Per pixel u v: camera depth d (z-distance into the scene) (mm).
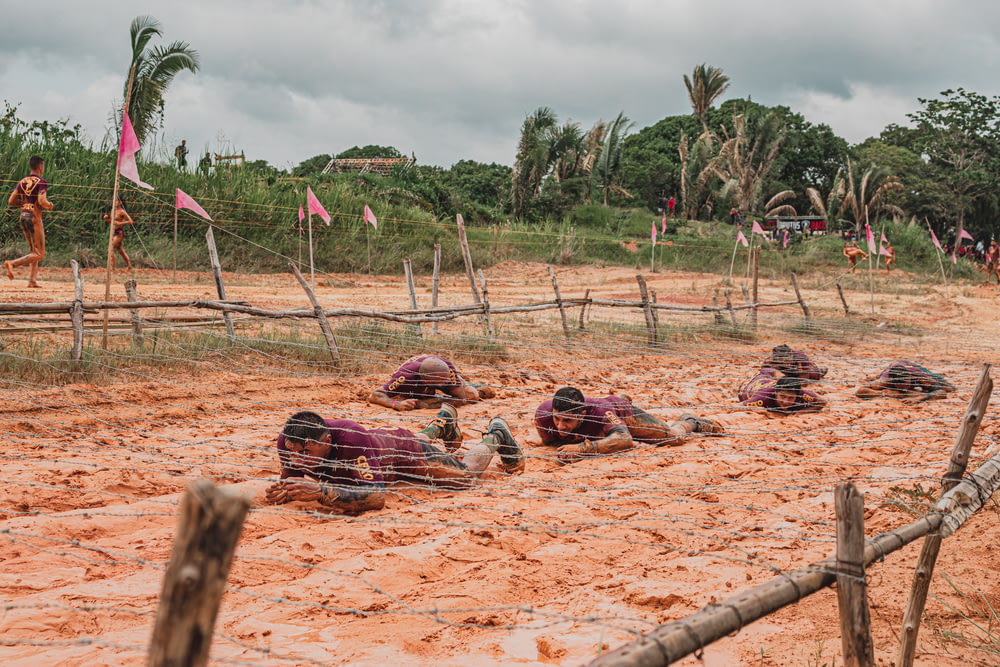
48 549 4137
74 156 19938
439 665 3230
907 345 16172
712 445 7133
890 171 48469
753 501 5492
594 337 13734
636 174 52219
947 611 3867
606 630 3545
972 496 3572
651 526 4926
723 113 62688
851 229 48875
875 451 7039
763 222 47188
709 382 10594
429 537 4703
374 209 26297
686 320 17641
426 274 24688
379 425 7219
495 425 6086
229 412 7469
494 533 4742
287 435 5043
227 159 23719
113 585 3773
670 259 34000
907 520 5012
